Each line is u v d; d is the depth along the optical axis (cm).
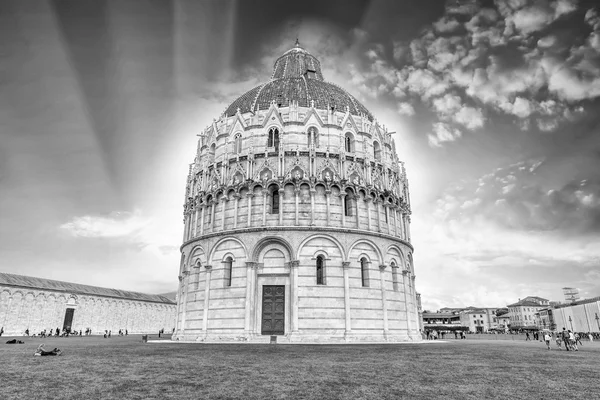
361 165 5759
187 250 5928
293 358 2619
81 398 1316
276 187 5412
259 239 5131
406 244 6056
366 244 5353
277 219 5253
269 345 4116
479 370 2092
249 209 5312
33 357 2695
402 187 6469
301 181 5338
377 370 2042
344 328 4884
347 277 5044
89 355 2858
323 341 4750
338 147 5744
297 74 8131
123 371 1952
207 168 6006
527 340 7556
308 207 5291
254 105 6312
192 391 1442
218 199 5647
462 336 9075
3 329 9056
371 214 5562
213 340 4988
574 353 3441
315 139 5772
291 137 5691
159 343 4716
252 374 1862
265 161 5509
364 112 6738
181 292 6050
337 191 5450
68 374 1841
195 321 5353
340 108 6309
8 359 2544
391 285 5453
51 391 1426
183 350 3350
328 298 4938
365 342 4841
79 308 11094
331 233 5169
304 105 6175
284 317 4925
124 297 12556
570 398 1369
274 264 5109
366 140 6003
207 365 2212
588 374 1966
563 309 15188
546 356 3062
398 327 5375
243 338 4819
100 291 11969
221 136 6112
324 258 5091
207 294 5241
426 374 1917
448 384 1634
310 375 1845
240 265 5150
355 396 1379
